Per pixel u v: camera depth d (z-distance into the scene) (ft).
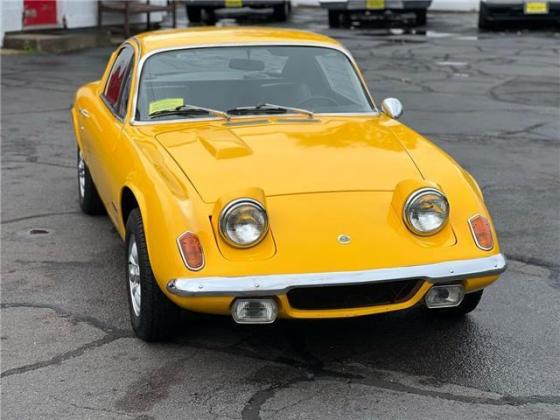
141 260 15.17
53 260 20.62
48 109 40.40
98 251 21.30
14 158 31.01
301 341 16.10
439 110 39.91
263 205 13.96
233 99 18.76
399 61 56.59
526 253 21.02
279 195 14.83
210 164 15.57
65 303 17.93
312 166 15.74
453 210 15.07
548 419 13.23
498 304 17.88
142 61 19.21
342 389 14.19
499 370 14.87
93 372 14.82
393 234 14.39
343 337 16.28
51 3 65.98
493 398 13.88
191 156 15.92
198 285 13.53
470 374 14.73
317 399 13.85
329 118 18.75
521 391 14.12
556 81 48.55
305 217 14.43
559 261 20.49
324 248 13.98
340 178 15.42
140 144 16.98
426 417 13.26
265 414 13.38
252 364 15.15
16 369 14.92
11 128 36.14
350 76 20.13
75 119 24.40
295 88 19.27
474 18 90.12
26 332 16.46
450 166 16.33
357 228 14.37
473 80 48.85
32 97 43.42
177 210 14.32
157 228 14.43
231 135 16.97
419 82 48.08
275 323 16.88
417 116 38.45
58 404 13.71
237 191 14.12
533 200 25.58
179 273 13.78
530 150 32.09
